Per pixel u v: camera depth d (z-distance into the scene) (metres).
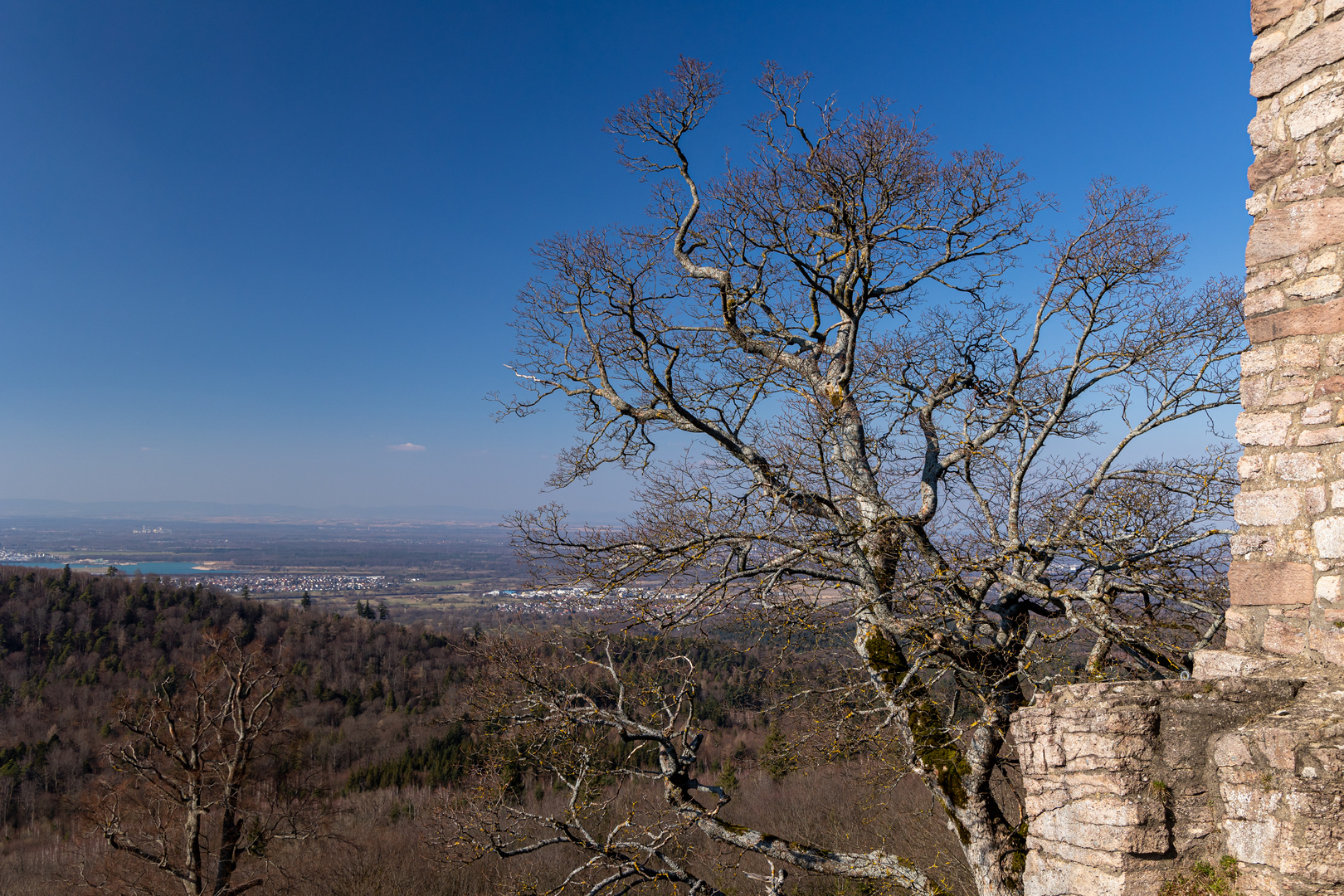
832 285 9.41
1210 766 3.38
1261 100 4.43
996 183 8.70
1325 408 3.92
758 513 7.47
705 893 7.58
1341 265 3.94
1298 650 3.92
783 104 9.06
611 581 7.66
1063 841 3.61
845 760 7.87
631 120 9.80
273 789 19.42
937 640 6.02
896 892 7.84
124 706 18.83
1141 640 5.90
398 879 18.78
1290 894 3.01
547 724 8.20
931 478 8.68
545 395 10.50
